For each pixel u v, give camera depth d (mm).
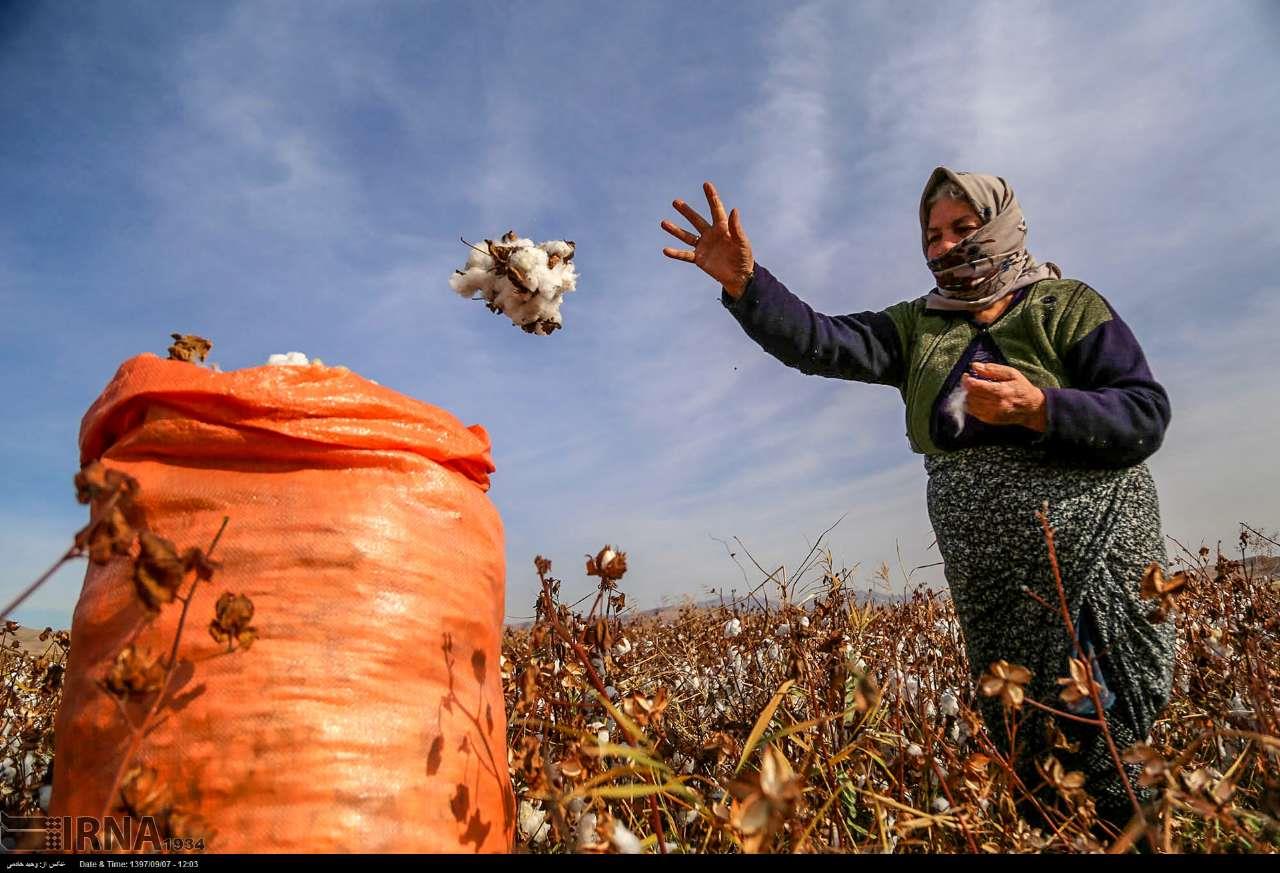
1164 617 1953
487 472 2211
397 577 1776
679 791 1848
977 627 2322
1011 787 2189
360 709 1651
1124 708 2139
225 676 1619
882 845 1941
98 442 1945
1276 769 2211
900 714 2596
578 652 2143
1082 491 2197
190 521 1745
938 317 2580
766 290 2672
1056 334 2359
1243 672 2709
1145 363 2281
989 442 2311
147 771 1450
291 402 1800
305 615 1681
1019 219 2512
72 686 1770
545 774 1804
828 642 2564
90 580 1854
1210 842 1935
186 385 1785
